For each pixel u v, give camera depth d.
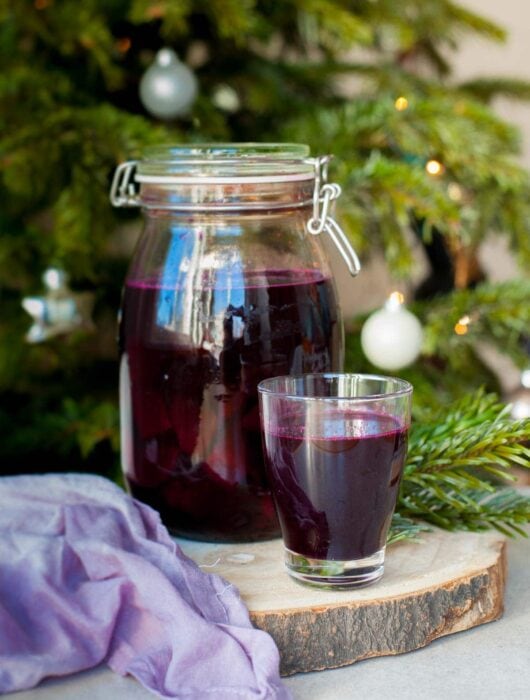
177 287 0.83
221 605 0.76
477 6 1.91
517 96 1.37
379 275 1.48
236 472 0.83
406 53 1.37
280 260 0.84
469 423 0.88
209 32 1.24
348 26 1.17
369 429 0.76
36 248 1.23
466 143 1.16
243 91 1.25
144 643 0.77
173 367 0.83
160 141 1.11
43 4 1.16
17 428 1.20
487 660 0.77
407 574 0.80
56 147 1.09
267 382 0.80
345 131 1.17
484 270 1.49
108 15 1.20
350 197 1.13
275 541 0.86
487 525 0.88
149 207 0.85
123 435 0.88
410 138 1.16
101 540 0.78
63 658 0.75
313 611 0.76
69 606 0.76
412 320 1.05
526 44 1.93
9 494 0.84
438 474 0.85
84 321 1.17
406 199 1.12
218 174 0.82
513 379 1.59
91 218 1.09
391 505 0.79
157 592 0.76
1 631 0.75
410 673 0.76
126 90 1.25
